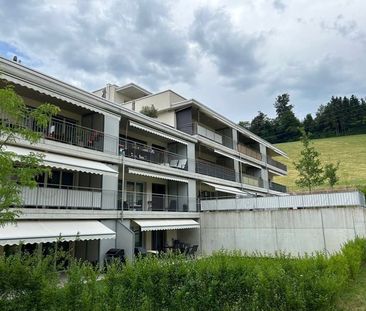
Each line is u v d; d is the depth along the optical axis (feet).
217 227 87.35
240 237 83.20
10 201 24.13
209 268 25.34
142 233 82.38
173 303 24.57
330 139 320.09
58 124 61.77
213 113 108.58
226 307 24.00
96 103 64.13
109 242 61.52
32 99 58.80
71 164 51.60
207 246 87.92
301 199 77.82
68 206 55.93
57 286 23.41
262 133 351.87
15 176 25.27
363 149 273.54
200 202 93.76
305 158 124.06
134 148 76.33
